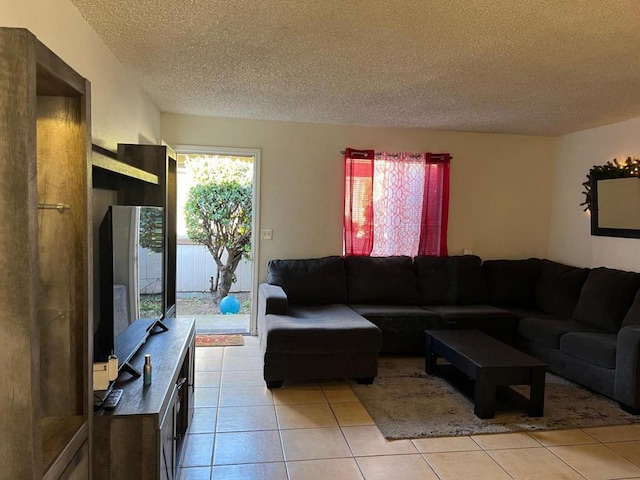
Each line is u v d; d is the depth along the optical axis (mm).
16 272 1063
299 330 3367
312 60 2852
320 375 3436
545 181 5316
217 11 2195
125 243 1950
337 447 2586
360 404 3176
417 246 5027
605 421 2967
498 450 2590
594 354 3340
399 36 2436
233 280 6801
